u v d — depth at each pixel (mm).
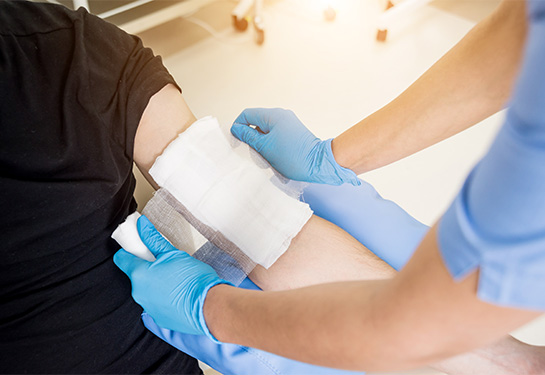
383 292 488
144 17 1963
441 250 412
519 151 342
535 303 368
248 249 1005
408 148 983
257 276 1081
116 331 942
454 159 1851
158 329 1072
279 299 655
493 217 365
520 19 734
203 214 1008
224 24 2400
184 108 1115
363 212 1269
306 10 2523
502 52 781
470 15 2543
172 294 878
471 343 449
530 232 346
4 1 939
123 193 998
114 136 955
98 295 938
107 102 954
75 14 993
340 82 2113
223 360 1039
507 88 811
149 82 1035
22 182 802
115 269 988
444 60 886
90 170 888
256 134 1186
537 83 323
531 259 350
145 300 929
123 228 974
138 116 1004
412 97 926
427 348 466
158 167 1024
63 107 870
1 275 836
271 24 2418
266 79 2104
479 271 379
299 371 1043
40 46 911
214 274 903
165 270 910
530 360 1000
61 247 878
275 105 1987
